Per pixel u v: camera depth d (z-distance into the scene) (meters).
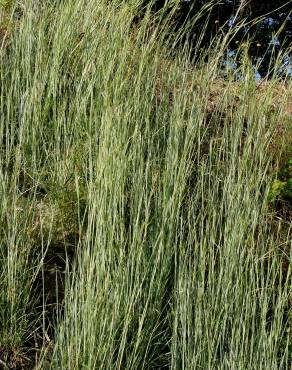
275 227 2.79
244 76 3.36
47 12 3.34
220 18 5.71
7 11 3.55
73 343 1.90
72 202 2.53
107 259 2.11
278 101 3.55
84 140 2.85
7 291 2.11
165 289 2.28
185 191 2.71
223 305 2.10
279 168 3.16
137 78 3.08
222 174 2.77
